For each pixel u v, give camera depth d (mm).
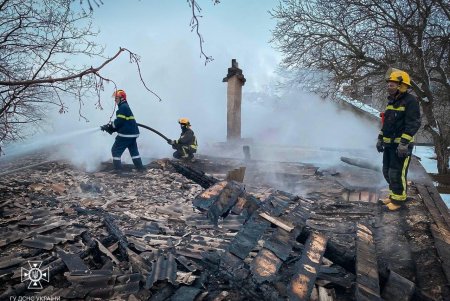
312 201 5094
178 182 6098
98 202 4844
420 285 2865
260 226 2863
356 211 4641
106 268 2953
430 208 4398
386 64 12875
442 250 3285
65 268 2949
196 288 2682
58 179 6016
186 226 4098
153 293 2645
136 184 5902
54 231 3654
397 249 3496
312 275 2490
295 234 2900
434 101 13141
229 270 2439
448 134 12953
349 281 2879
